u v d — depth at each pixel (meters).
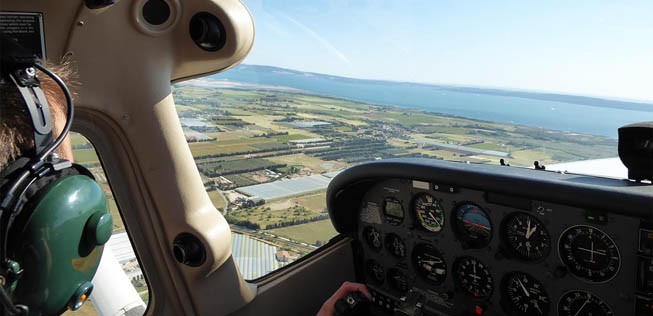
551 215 2.00
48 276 0.85
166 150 2.25
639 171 1.86
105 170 2.29
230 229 2.50
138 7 1.99
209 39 2.15
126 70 2.06
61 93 0.97
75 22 1.86
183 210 2.32
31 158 0.83
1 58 0.80
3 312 0.75
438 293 2.57
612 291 1.88
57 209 0.85
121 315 2.36
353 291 2.65
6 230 0.77
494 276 2.30
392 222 2.69
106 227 0.96
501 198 2.16
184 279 2.45
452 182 2.23
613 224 1.81
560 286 2.06
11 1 1.72
